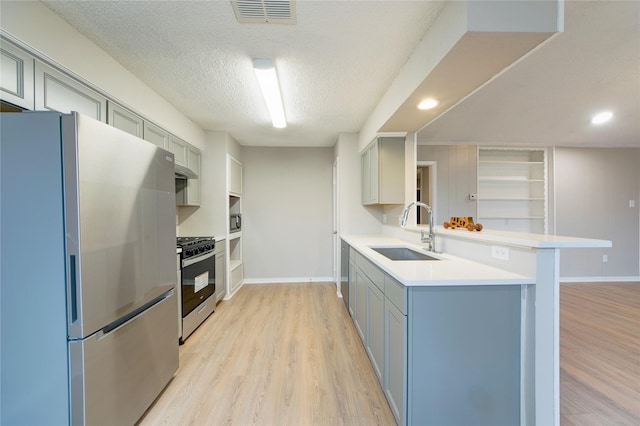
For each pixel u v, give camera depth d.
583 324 2.72
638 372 1.91
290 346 2.33
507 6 1.20
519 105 2.76
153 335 1.61
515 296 1.34
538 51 1.82
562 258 4.42
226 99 2.60
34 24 1.34
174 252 1.84
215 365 2.05
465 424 1.32
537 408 1.29
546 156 4.35
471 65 1.49
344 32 1.62
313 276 4.48
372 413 1.56
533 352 1.30
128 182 1.38
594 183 4.41
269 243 4.45
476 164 4.20
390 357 1.54
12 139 1.09
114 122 1.95
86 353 1.13
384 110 2.46
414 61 1.79
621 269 4.45
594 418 1.49
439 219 4.13
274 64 1.97
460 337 1.32
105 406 1.23
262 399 1.68
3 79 1.23
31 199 1.10
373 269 1.92
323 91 2.41
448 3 1.35
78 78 1.62
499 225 4.36
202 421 1.51
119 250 1.31
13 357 1.12
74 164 1.09
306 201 4.48
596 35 1.66
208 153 3.59
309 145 4.39
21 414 1.13
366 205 3.66
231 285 3.71
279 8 1.43
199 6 1.42
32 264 1.10
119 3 1.39
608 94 2.51
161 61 1.94
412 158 2.90
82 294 1.11
